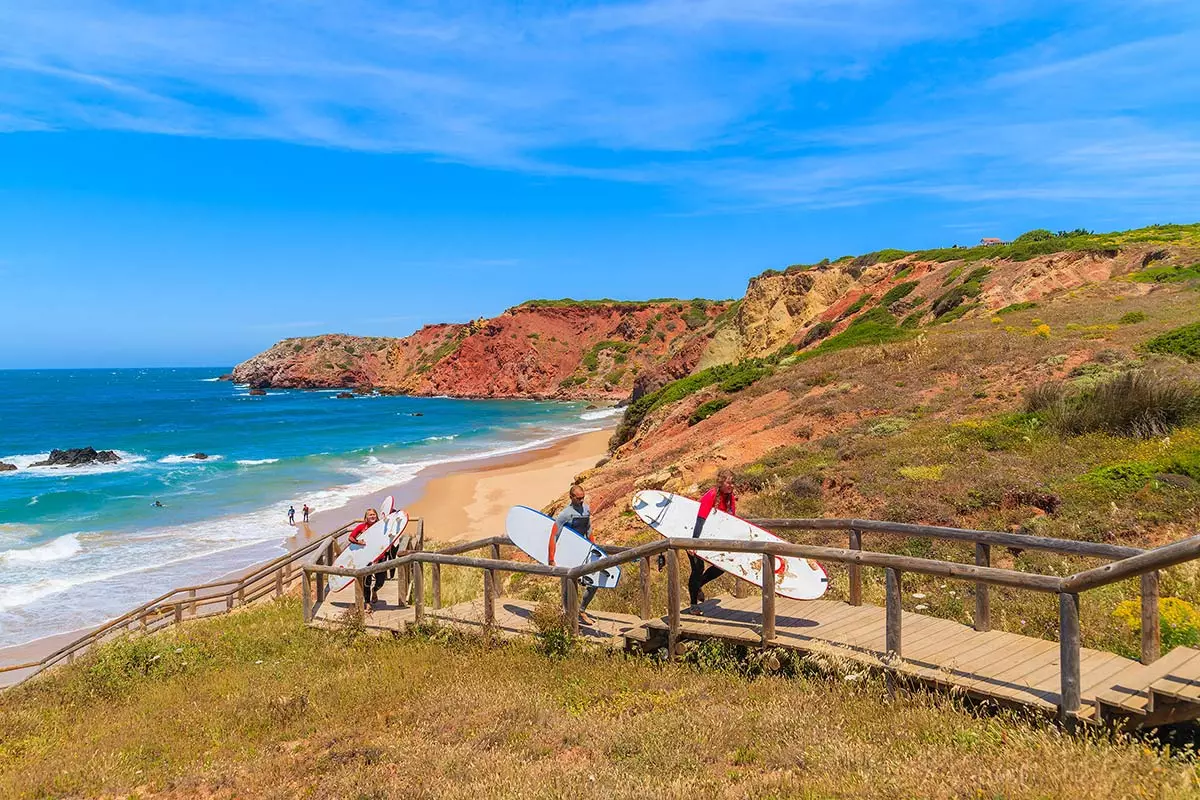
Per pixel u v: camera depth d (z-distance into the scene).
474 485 38.59
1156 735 4.98
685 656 7.39
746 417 25.30
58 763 7.04
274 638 11.38
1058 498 11.66
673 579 7.53
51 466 49.62
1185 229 42.59
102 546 27.25
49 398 135.75
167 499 36.53
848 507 13.79
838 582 9.98
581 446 54.00
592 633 8.48
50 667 14.51
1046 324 27.25
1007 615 8.01
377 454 53.84
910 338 30.95
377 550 11.85
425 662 8.67
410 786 5.28
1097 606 7.80
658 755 5.35
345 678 8.44
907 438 16.94
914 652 6.48
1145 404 14.12
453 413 94.12
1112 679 5.59
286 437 66.56
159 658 11.12
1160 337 20.11
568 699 7.00
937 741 5.15
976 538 7.10
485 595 9.39
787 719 5.71
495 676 7.83
